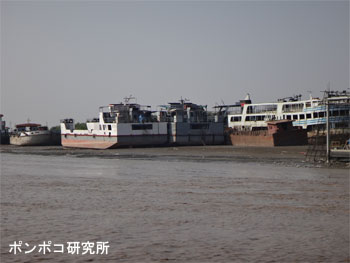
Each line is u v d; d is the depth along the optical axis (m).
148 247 21.44
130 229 24.86
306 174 52.03
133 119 124.81
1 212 29.70
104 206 31.84
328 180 46.16
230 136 129.88
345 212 29.25
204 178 49.47
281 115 128.50
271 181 45.81
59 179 50.41
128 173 56.97
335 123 104.81
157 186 42.84
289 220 26.89
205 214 28.78
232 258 19.73
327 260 19.47
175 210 30.17
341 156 65.94
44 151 124.00
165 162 75.81
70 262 19.58
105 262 19.48
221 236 23.31
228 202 33.22
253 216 28.11
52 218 27.72
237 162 72.69
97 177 52.34
